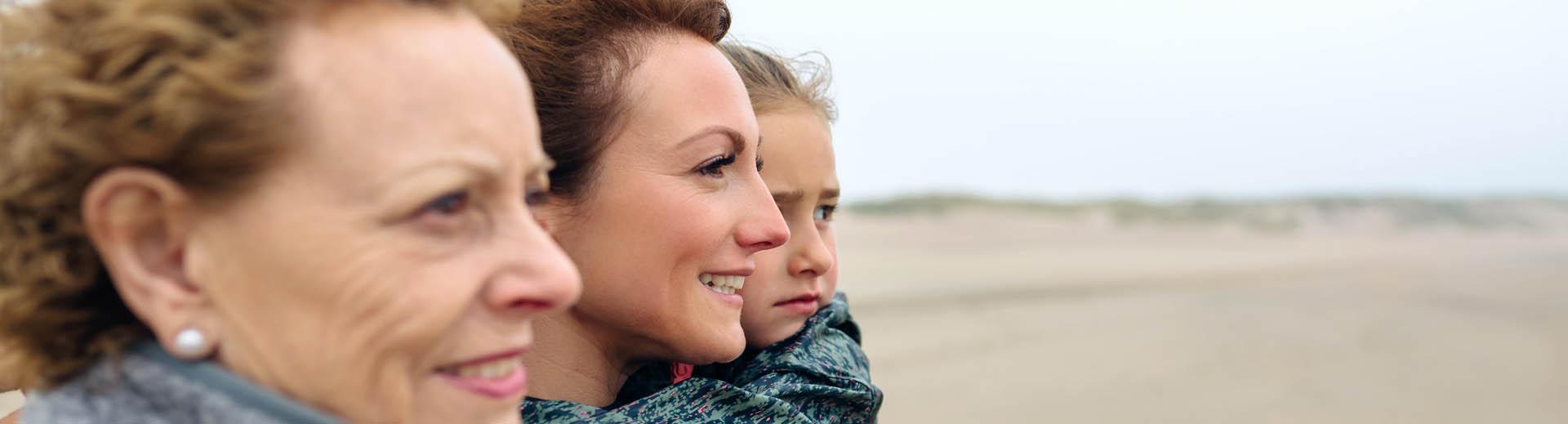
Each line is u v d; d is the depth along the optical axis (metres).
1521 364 10.65
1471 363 10.55
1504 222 43.81
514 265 0.80
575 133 1.22
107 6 0.73
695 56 1.26
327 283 0.74
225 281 0.75
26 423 0.88
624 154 1.22
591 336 1.34
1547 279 21.23
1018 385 7.95
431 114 0.75
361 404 0.77
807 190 1.54
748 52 1.64
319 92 0.73
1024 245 23.62
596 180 1.23
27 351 0.80
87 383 0.80
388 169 0.74
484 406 0.83
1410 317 13.78
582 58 1.23
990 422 6.87
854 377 1.57
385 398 0.78
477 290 0.79
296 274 0.74
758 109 1.52
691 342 1.28
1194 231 32.94
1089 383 8.21
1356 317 13.59
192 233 0.75
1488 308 15.44
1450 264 25.16
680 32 1.29
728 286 1.33
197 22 0.72
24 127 0.73
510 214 0.81
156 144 0.70
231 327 0.77
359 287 0.74
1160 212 36.53
